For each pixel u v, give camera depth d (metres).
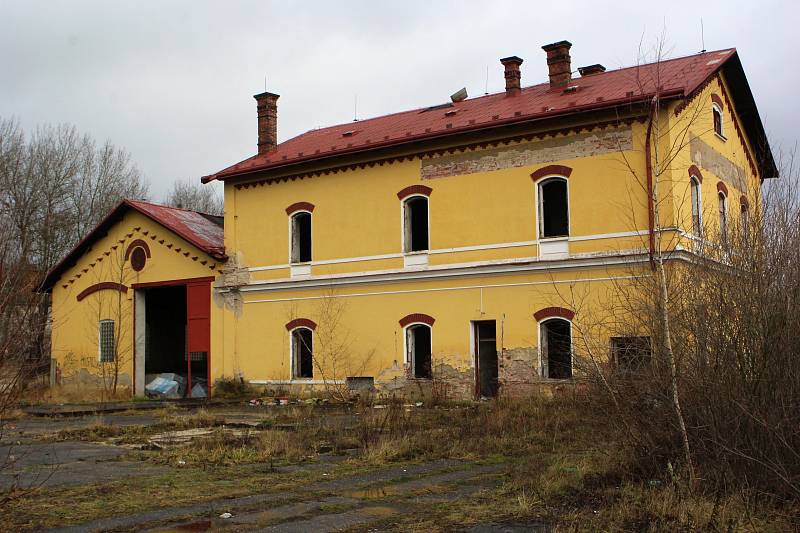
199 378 33.75
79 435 17.53
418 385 26.08
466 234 25.44
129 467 13.05
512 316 24.31
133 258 34.09
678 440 10.43
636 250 21.55
